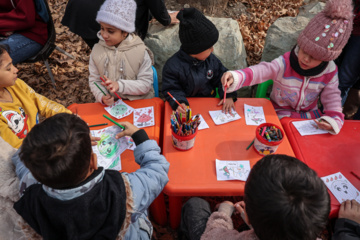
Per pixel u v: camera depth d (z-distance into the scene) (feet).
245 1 14.05
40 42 9.07
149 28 9.78
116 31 6.30
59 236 2.89
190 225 4.39
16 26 8.32
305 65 5.87
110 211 2.90
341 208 4.17
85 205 2.75
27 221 2.93
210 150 5.04
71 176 2.61
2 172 3.43
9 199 3.27
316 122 5.51
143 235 4.07
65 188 2.73
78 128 2.68
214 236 3.56
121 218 2.98
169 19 8.98
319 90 6.38
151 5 8.02
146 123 5.69
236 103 6.15
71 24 7.98
